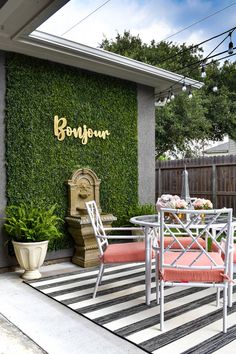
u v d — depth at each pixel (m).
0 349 2.09
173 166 7.57
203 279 2.32
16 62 3.99
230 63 12.37
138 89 5.29
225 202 6.51
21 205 3.90
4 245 3.93
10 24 3.22
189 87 5.58
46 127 4.25
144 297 3.00
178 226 2.41
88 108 4.65
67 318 2.56
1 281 3.54
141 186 5.36
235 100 12.12
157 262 2.74
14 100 3.99
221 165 6.57
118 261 2.94
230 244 2.55
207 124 11.25
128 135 5.14
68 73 4.45
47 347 2.12
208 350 2.04
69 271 3.92
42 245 3.62
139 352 2.04
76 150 4.54
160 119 10.78
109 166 4.91
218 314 2.60
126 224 5.03
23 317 2.59
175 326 2.39
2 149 3.95
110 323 2.45
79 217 4.14
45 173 4.24
